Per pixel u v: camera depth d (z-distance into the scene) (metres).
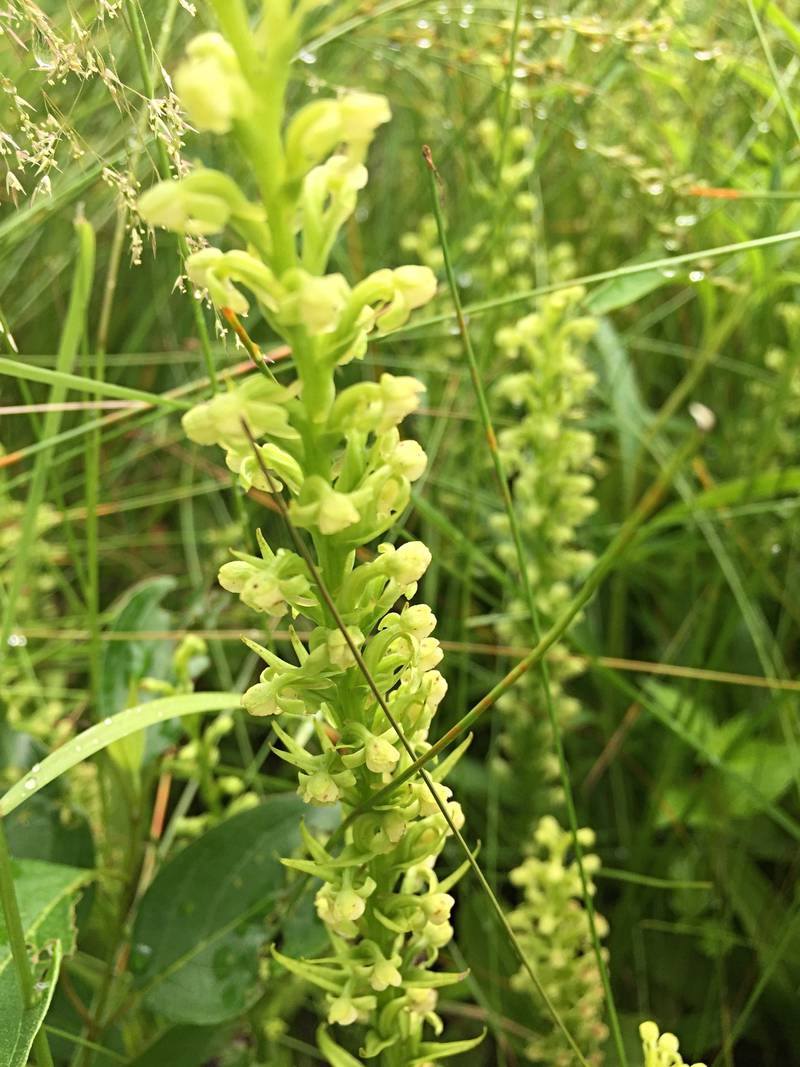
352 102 0.07
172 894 0.15
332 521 0.08
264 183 0.07
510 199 0.26
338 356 0.08
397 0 0.25
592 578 0.12
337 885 0.10
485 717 0.25
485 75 0.30
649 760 0.24
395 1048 0.12
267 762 0.25
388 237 0.32
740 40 0.28
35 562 0.24
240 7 0.07
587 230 0.32
